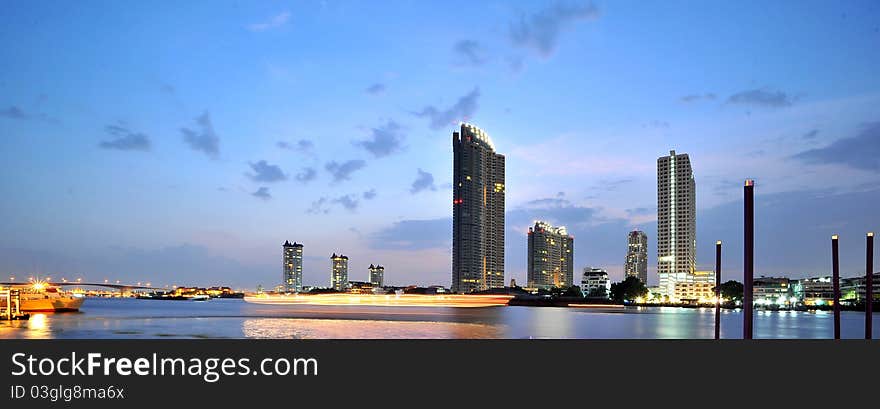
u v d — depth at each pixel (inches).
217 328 4547.2
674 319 6653.5
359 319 6190.9
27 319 5442.9
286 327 4719.5
